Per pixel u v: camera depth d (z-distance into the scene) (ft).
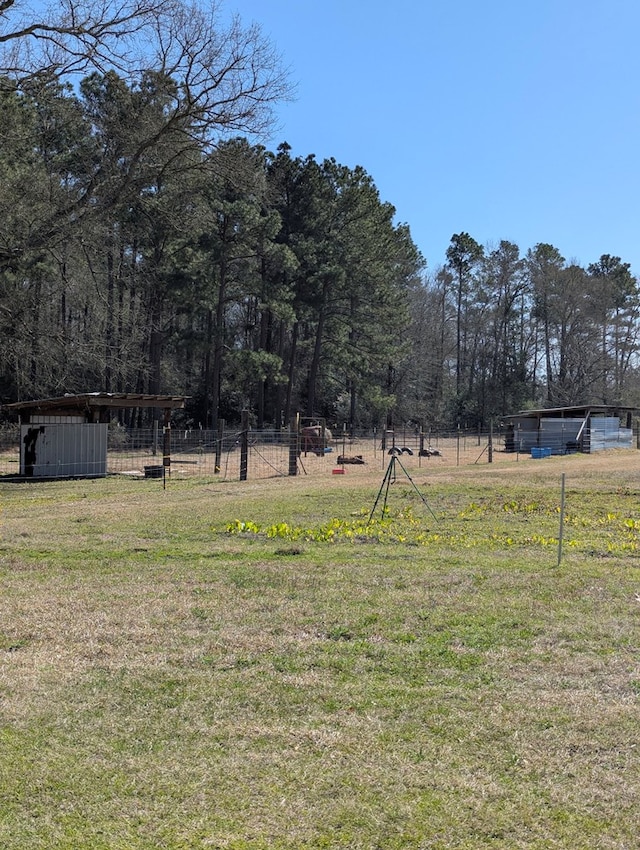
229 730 13.99
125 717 14.62
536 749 13.16
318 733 13.80
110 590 25.12
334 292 161.07
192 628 20.58
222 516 44.04
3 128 80.28
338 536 35.96
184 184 86.79
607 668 17.06
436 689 15.89
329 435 126.21
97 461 78.69
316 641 19.26
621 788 11.86
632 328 241.55
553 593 23.91
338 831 10.80
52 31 65.31
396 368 209.26
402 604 22.70
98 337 111.24
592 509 45.96
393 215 176.24
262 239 135.54
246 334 180.86
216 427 138.92
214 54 69.97
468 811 11.26
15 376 111.04
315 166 151.43
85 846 10.52
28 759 12.96
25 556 31.89
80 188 79.30
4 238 72.13
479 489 56.44
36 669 17.31
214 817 11.16
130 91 73.82
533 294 238.89
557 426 122.62
